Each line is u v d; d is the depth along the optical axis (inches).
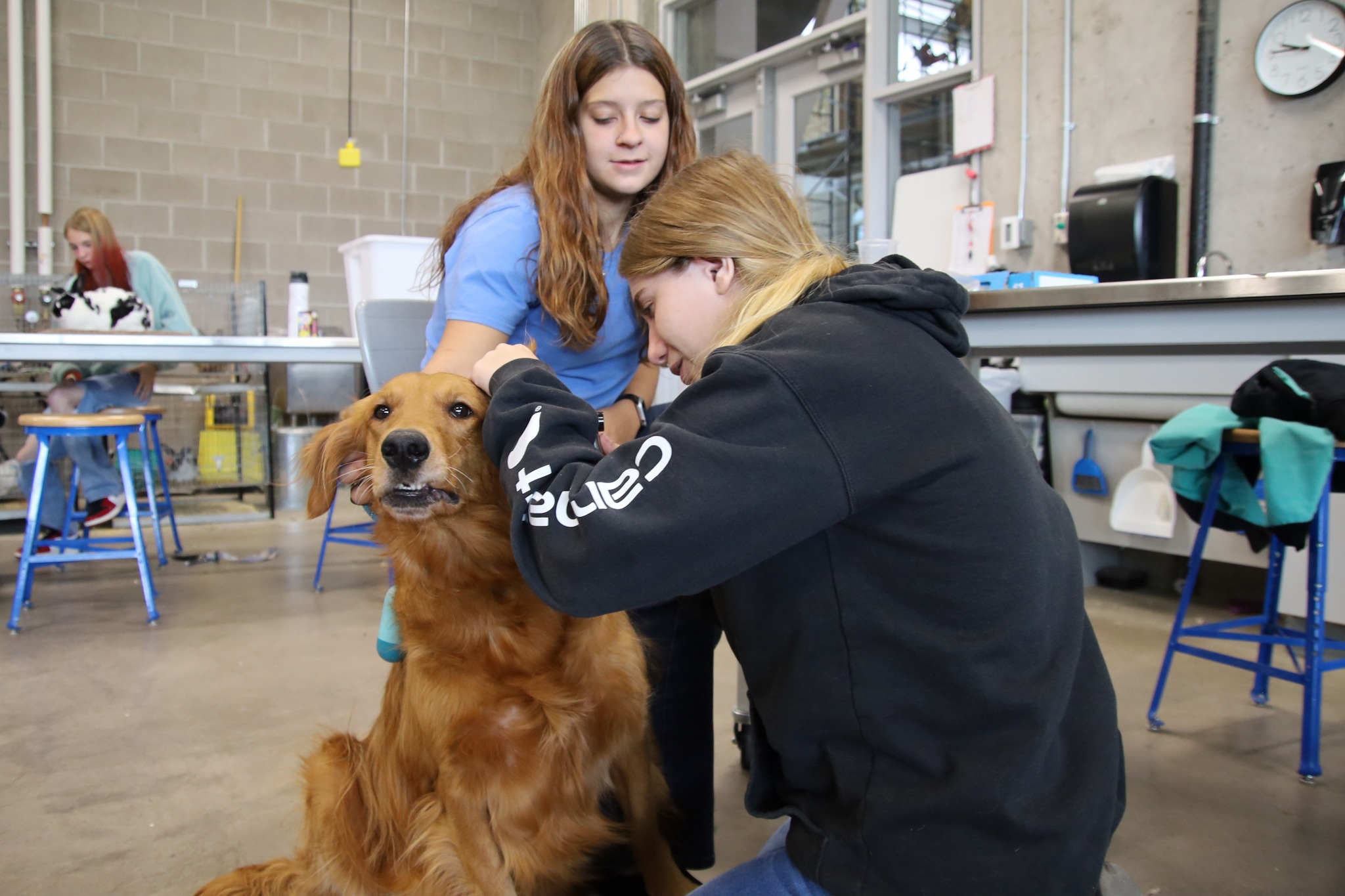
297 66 260.4
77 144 238.7
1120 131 144.9
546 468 36.9
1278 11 125.4
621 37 55.7
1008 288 70.9
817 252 41.3
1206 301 60.5
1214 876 64.4
